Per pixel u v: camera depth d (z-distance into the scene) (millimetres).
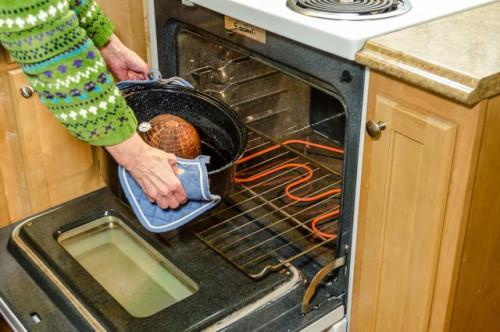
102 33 1051
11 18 753
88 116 816
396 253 982
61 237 1207
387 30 917
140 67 1123
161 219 970
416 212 923
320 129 1436
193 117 1174
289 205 1295
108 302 1046
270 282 1101
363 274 1053
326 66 957
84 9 1008
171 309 1041
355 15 958
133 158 873
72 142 1304
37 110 1231
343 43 893
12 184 1293
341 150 1384
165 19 1242
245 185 1355
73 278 1092
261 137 1359
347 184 1014
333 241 1183
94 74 806
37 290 1090
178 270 1138
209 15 1135
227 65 1334
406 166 910
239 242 1206
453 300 960
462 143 833
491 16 984
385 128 913
